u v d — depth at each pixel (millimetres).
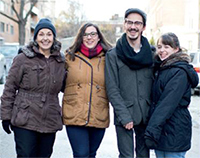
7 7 44781
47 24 3545
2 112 3449
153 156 5051
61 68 3648
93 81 3742
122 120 3500
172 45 3459
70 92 3754
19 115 3434
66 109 3748
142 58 3553
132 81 3615
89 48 3799
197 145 5719
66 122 3715
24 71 3469
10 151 5266
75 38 3824
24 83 3492
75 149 3684
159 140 3424
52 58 3594
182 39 33969
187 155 5168
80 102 3691
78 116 3656
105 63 3723
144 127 3734
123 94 3637
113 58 3656
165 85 3398
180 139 3377
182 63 3385
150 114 3545
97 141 3889
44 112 3502
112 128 6773
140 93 3617
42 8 65438
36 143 3568
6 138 5996
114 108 3572
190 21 34031
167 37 3480
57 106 3643
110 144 5680
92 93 3723
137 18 3635
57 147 5500
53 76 3553
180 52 3467
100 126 3746
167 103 3295
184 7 34781
